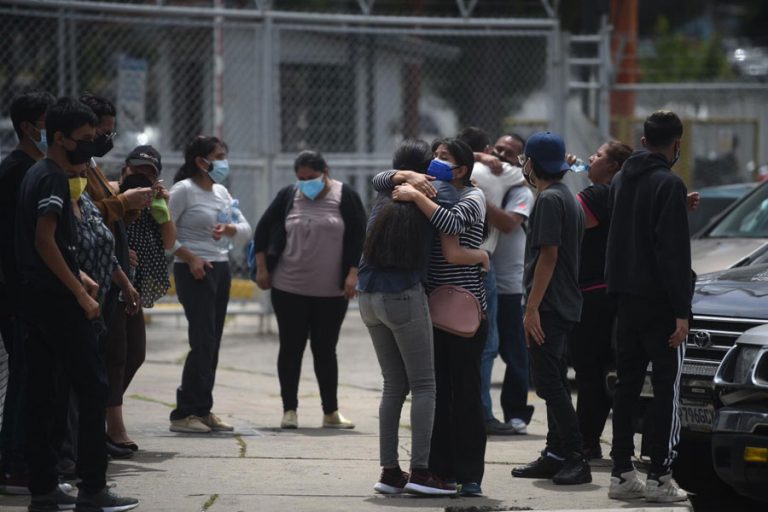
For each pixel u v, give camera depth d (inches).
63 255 697.0
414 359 771.4
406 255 757.9
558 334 823.7
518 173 1039.6
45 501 726.5
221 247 1018.7
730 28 4842.5
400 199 767.7
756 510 823.7
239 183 1809.8
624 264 772.6
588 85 1822.1
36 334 714.8
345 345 1593.3
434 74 2568.9
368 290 767.7
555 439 853.2
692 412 811.4
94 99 832.3
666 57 3019.2
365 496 786.8
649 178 764.6
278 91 1658.5
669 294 747.4
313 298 1043.9
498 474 869.8
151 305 932.6
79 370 707.4
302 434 1018.7
